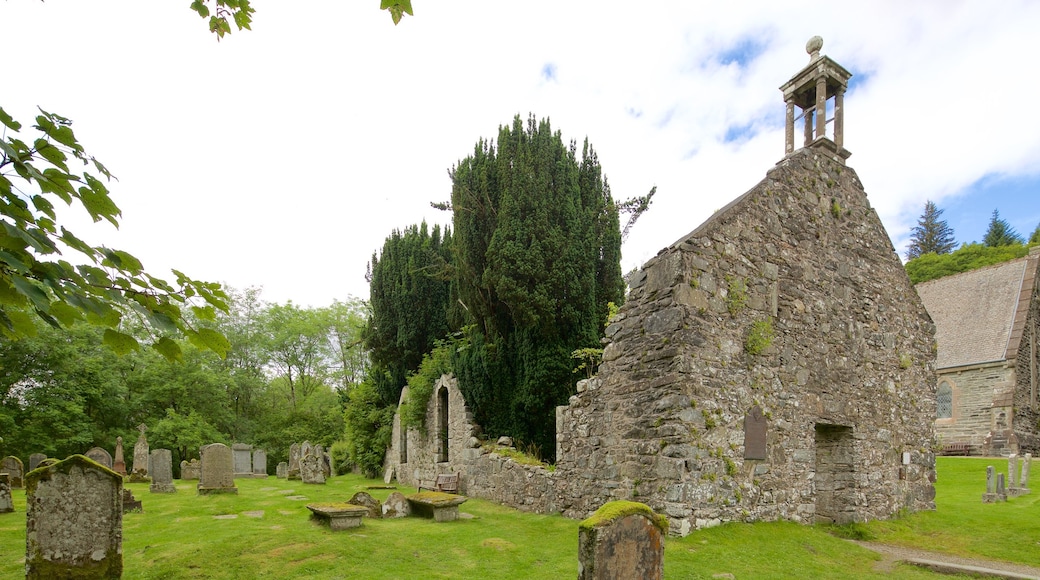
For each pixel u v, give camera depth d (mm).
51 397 26000
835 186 12711
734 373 9758
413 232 22016
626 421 9852
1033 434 25688
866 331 12547
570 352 14344
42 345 25688
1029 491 15242
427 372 19047
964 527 11320
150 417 32406
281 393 44062
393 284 21578
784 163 11750
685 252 9469
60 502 6977
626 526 5500
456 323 19406
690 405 8977
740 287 10156
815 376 11180
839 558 8625
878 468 12094
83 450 28297
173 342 2771
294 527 9695
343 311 44312
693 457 8844
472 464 15242
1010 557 9391
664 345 9328
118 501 7273
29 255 2258
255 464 28234
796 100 13508
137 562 7805
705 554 7832
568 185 15148
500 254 14430
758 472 9781
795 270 11305
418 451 19656
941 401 28047
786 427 10422
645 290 9938
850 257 12617
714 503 9023
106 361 30750
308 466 21031
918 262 49344
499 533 9703
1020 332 26312
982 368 26594
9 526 10562
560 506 11312
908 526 11539
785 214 11383
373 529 9734
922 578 8047
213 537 8977
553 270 14344
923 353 14016
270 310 43000
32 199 2439
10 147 2195
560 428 11570
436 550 8492
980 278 30484
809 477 10633
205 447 15781
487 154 16016
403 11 3180
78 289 2447
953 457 23594
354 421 25062
